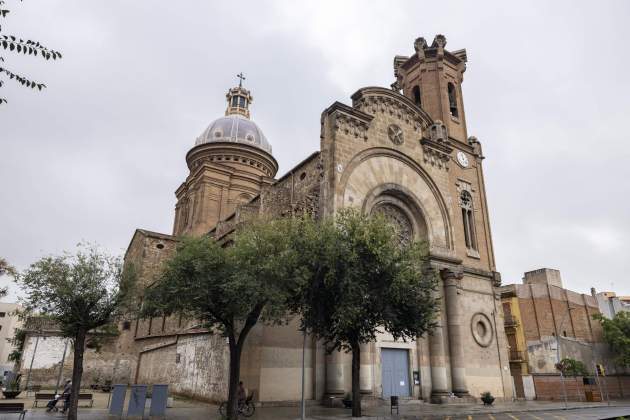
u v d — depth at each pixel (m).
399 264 18.92
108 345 40.12
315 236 18.66
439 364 26.45
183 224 53.75
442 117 36.38
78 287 17.84
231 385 17.16
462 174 35.00
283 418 17.41
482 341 30.09
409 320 19.31
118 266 18.98
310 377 22.56
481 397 27.64
